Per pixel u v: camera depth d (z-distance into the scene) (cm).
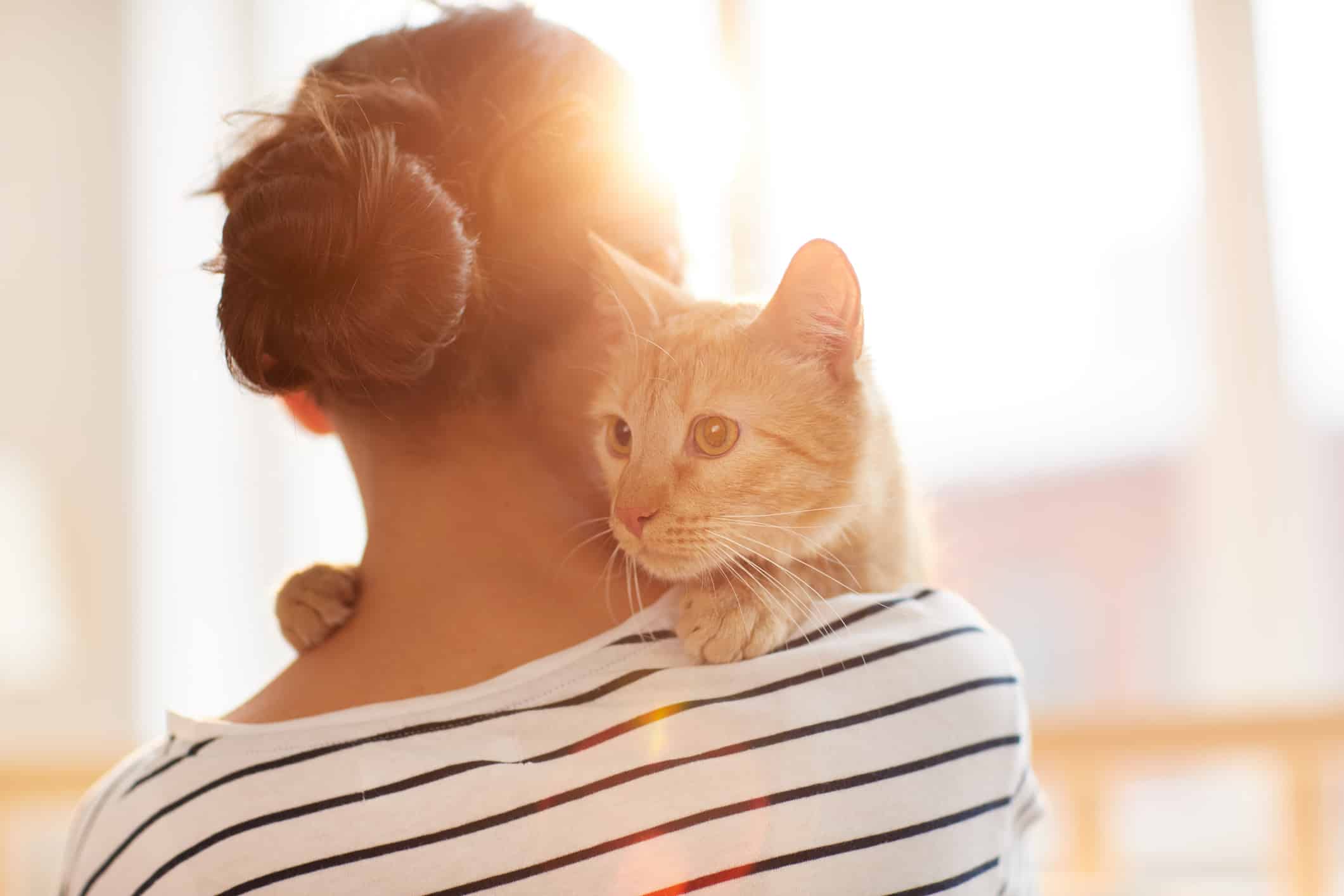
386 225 76
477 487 88
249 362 80
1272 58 345
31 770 231
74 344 382
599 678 80
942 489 343
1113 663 342
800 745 76
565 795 73
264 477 383
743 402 109
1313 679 333
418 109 88
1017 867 92
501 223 89
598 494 111
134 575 379
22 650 361
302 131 85
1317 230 342
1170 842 304
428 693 81
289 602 90
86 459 380
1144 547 344
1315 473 341
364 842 73
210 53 395
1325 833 219
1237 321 343
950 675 83
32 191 383
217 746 80
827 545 113
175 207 390
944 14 354
